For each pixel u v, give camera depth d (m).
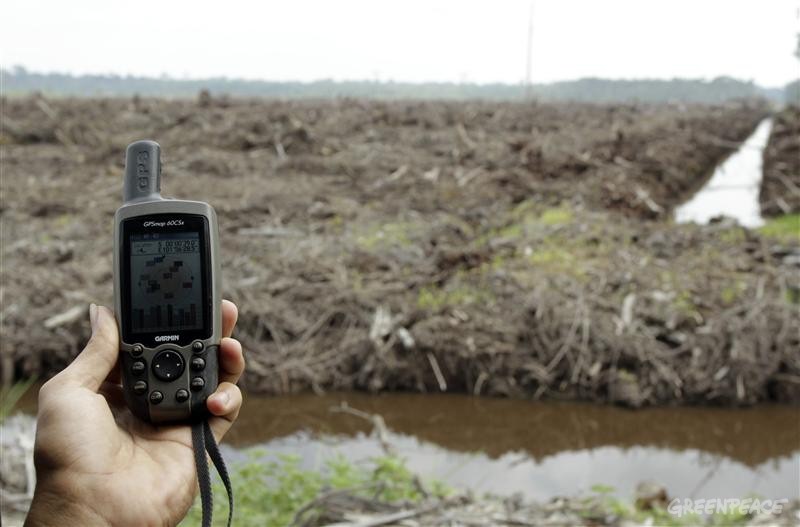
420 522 4.38
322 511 4.42
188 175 14.99
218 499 4.49
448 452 6.90
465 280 9.01
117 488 1.54
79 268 9.48
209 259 1.77
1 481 4.79
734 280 9.09
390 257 9.79
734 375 7.69
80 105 22.42
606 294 8.70
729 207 15.24
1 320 8.17
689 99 30.48
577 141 17.83
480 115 23.33
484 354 7.91
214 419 1.74
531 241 10.34
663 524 4.79
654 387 7.68
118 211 1.79
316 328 8.34
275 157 16.56
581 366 7.81
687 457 6.90
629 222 11.84
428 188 13.93
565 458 6.86
